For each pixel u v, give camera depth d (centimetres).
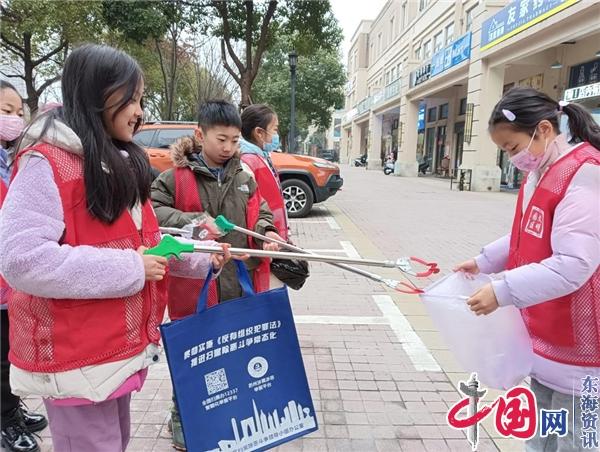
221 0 1115
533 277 155
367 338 383
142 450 240
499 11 1424
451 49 1819
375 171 3238
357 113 4094
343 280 536
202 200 219
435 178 2411
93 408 147
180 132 853
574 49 1353
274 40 1310
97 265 133
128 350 146
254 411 171
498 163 1822
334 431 260
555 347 168
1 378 224
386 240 757
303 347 365
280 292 176
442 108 2558
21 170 133
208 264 193
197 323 160
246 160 274
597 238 149
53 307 136
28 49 1328
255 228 229
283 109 2897
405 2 2859
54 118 137
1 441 230
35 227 129
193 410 159
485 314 166
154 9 1065
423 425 267
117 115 143
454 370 331
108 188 138
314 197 948
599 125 165
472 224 919
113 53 142
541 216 163
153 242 163
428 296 185
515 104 165
